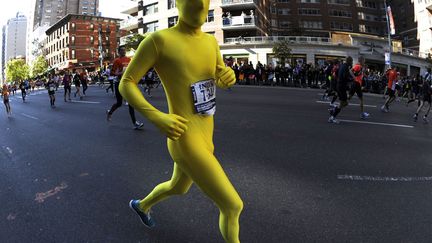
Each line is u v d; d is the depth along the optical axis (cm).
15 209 354
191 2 198
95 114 1028
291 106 1098
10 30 15600
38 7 11831
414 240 275
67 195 384
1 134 812
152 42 200
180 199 359
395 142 629
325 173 438
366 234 283
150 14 4800
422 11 5425
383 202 349
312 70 2020
